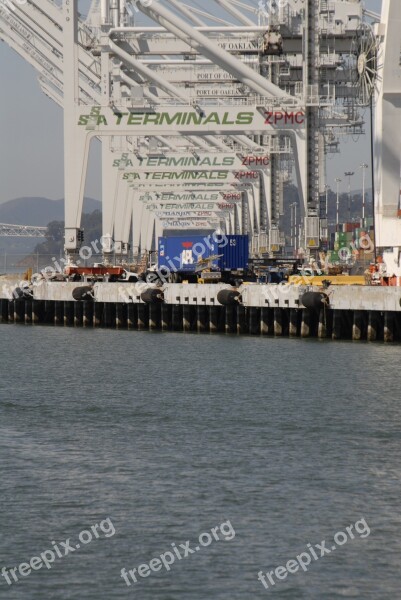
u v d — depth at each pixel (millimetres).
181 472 101562
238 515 89812
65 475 100938
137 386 148375
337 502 92688
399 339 187250
